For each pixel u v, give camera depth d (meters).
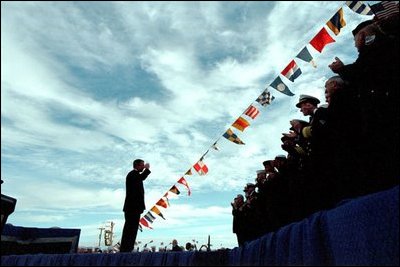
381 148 2.32
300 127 4.34
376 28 2.79
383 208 1.81
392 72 2.38
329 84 3.38
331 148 3.19
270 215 4.77
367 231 1.88
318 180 3.37
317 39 4.53
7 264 4.17
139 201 5.52
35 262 3.89
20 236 4.82
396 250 1.67
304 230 2.56
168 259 3.32
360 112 2.64
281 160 4.98
